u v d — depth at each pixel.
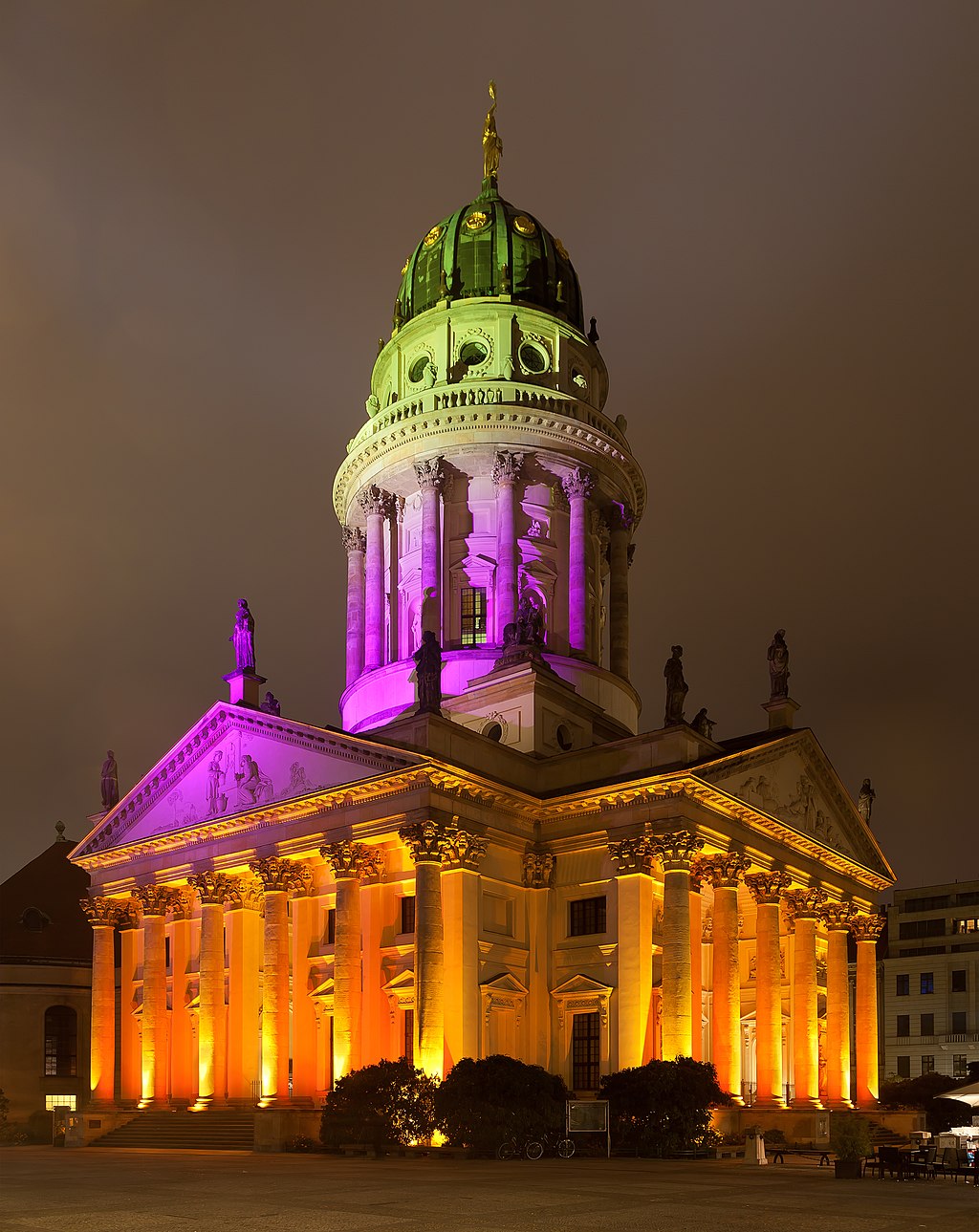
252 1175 37.41
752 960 66.94
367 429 80.62
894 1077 125.38
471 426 75.56
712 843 56.94
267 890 60.41
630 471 81.75
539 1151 46.53
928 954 137.50
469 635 74.44
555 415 76.06
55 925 90.00
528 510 76.94
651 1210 26.72
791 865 65.31
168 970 68.81
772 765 64.50
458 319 80.62
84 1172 39.59
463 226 84.94
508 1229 22.94
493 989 54.72
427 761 53.44
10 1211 26.62
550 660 72.25
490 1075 47.78
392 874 58.31
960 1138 51.75
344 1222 23.97
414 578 77.56
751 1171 40.81
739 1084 56.62
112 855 70.12
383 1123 48.00
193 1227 23.31
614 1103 48.38
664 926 54.19
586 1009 55.81
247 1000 62.94
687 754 56.47
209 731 66.00
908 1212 27.08
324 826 58.44
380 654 78.25
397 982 55.69
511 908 58.03
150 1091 65.75
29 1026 83.62
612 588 80.38
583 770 59.75
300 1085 58.19
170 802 67.75
